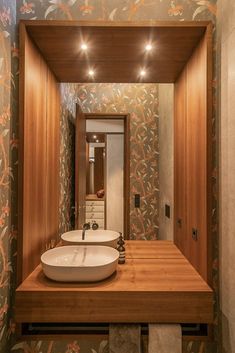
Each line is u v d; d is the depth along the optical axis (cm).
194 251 135
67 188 180
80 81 169
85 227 171
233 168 102
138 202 192
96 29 116
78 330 118
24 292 109
